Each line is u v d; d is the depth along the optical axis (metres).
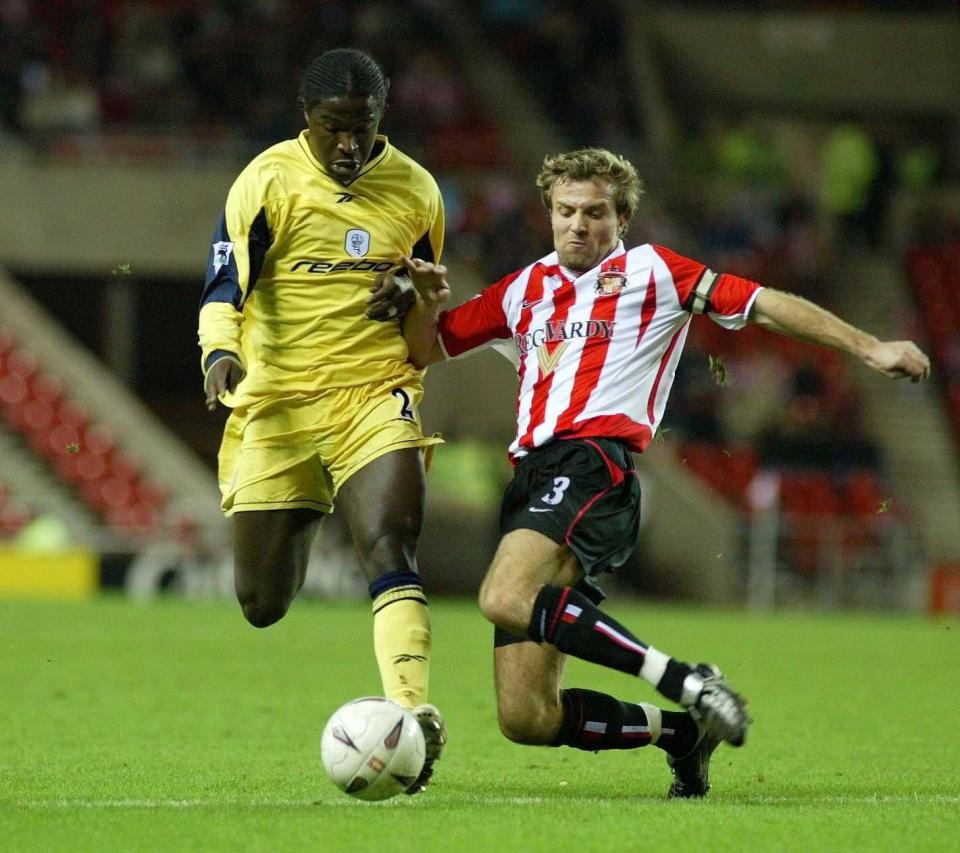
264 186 22.98
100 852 17.06
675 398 92.88
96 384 85.31
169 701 35.06
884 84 110.94
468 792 22.53
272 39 98.50
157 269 88.69
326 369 23.30
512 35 108.62
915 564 86.88
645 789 23.28
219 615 62.91
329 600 77.44
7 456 81.56
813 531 86.75
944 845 18.05
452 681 40.69
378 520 22.30
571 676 43.19
